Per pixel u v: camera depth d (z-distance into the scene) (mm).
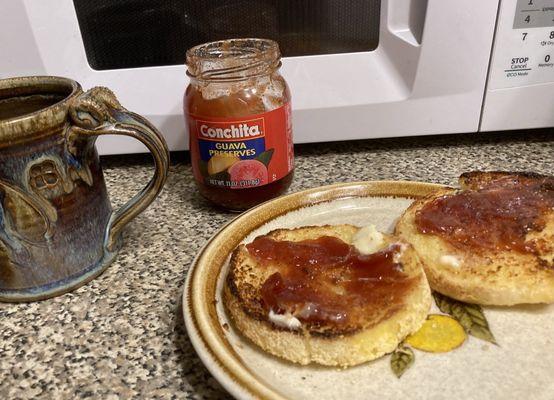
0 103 513
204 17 689
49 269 498
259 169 595
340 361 410
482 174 574
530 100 717
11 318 492
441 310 470
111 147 739
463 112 725
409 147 792
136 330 471
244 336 445
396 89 707
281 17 689
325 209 607
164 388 411
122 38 685
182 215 653
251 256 489
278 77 611
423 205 541
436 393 390
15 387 417
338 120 728
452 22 652
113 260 559
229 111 562
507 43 672
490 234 489
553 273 454
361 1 672
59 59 666
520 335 438
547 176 557
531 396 382
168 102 704
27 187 448
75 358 444
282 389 397
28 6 626
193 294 453
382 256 460
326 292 435
